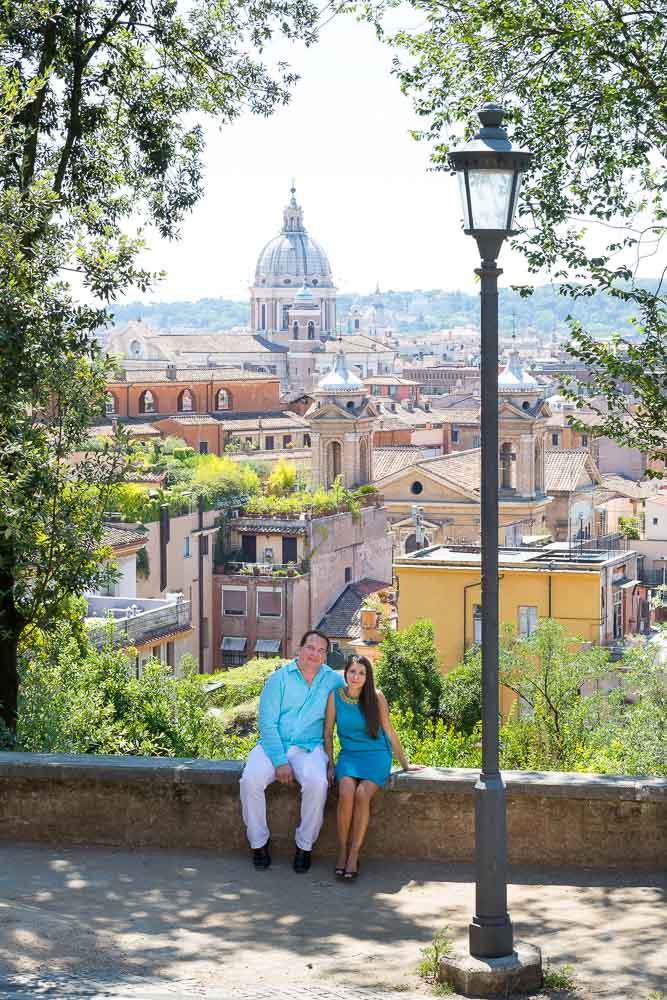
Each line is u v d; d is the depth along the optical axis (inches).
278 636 3253.0
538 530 3981.3
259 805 440.1
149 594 2910.9
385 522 3745.1
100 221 791.1
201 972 350.0
